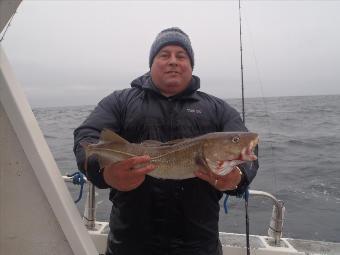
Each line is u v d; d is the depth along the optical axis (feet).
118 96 7.33
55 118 113.91
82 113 147.02
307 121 78.89
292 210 20.95
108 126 6.82
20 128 4.68
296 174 29.89
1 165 4.79
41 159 4.79
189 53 7.16
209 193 6.72
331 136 55.01
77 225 5.10
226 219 18.07
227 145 5.90
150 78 7.29
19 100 4.80
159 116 6.84
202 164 6.01
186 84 7.04
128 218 6.63
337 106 143.84
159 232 6.60
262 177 28.78
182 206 6.56
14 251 4.98
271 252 9.39
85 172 6.15
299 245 9.83
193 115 6.89
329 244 9.91
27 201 4.87
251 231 16.46
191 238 6.59
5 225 4.93
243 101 10.10
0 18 4.14
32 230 4.93
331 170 31.42
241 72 10.25
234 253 9.55
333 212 20.48
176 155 6.14
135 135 6.86
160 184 6.54
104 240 10.07
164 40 7.02
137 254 6.65
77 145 6.53
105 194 20.02
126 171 5.41
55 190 4.86
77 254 4.91
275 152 41.75
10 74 4.86
